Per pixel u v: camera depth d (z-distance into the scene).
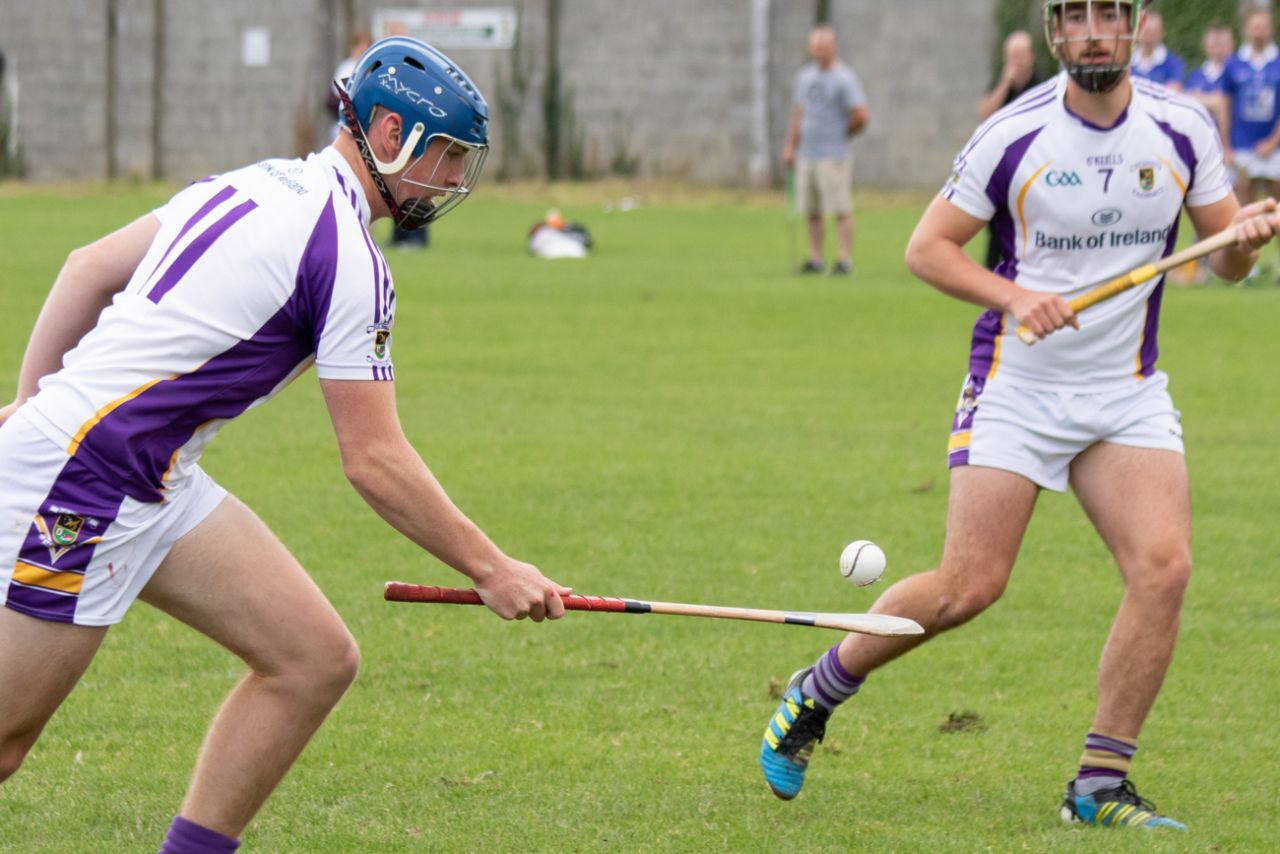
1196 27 103.31
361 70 12.77
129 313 12.22
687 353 47.50
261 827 15.77
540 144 119.12
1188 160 16.91
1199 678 21.16
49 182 122.94
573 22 117.81
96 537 11.98
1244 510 30.28
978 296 16.64
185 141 123.00
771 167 115.94
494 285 62.97
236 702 12.99
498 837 15.60
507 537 27.05
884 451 34.69
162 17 122.00
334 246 12.27
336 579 24.62
